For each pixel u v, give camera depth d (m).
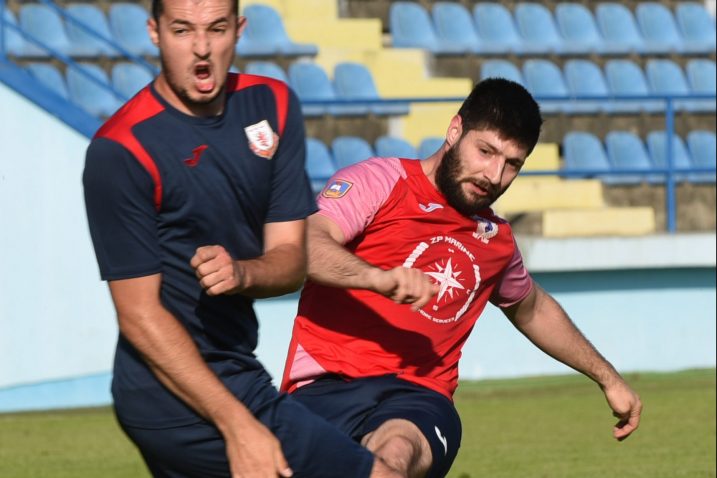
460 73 45.12
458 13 48.16
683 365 35.22
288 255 11.00
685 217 38.81
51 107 29.91
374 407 13.42
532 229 36.41
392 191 13.66
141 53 41.69
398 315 13.63
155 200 10.39
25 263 29.95
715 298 35.41
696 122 43.78
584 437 26.12
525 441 25.72
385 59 44.12
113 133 10.25
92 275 30.36
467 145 13.47
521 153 13.48
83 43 41.88
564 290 34.47
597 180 39.06
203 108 10.55
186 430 10.71
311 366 13.73
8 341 29.89
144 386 10.66
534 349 34.25
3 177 29.72
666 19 50.28
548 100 36.50
